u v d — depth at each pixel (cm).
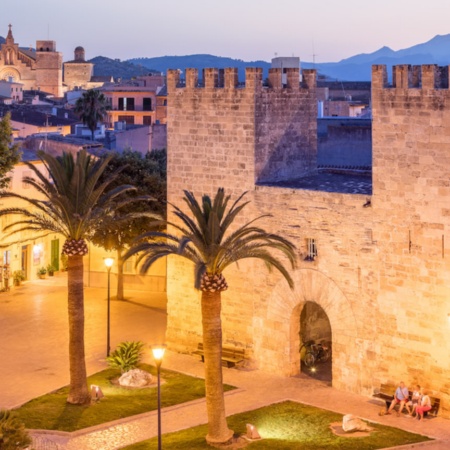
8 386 4841
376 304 4584
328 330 5412
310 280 4828
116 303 6650
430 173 4341
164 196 6694
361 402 4581
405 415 4384
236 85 5122
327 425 4278
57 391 4766
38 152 4541
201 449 4022
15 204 7231
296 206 4859
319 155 6412
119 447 4059
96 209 4638
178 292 5434
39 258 7656
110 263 5278
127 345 5150
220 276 4128
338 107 11119
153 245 4200
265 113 5125
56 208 4772
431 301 4375
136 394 4747
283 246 4272
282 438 4138
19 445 3678
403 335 4491
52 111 14625
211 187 5241
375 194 4544
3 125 6328
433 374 4391
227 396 4709
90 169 4644
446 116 4269
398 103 4425
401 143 4431
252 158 5059
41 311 6431
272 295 5003
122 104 17125
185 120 5312
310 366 5138
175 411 4519
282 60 7000
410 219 4425
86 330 5897
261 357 5091
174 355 5400
